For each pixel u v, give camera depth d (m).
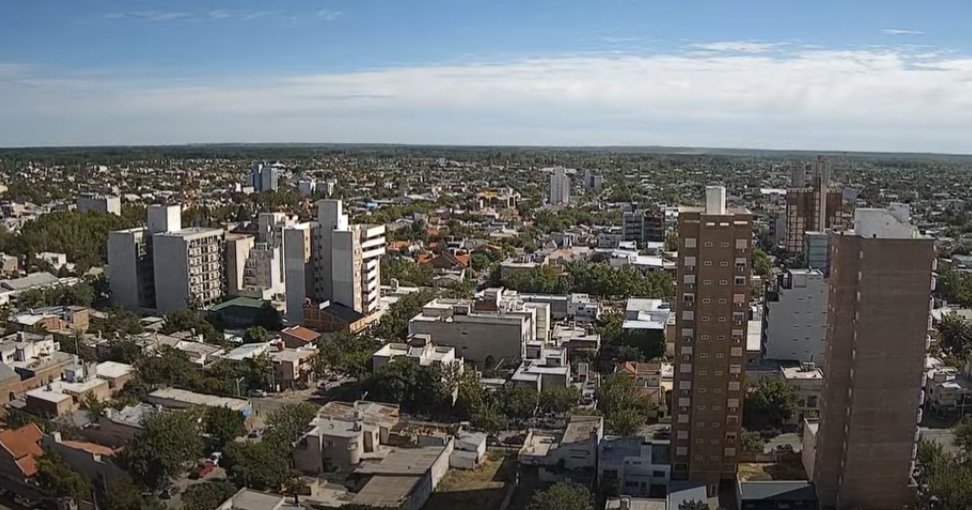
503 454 154.00
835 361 126.19
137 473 132.12
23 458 137.25
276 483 134.88
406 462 141.25
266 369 190.12
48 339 196.62
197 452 140.75
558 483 124.19
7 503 134.25
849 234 122.81
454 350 199.00
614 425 154.88
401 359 181.12
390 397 176.38
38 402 165.62
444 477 143.88
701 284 133.62
